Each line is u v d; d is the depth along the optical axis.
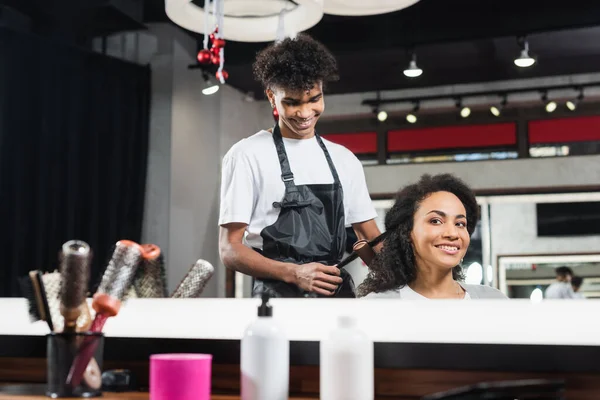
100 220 1.60
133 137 1.60
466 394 0.83
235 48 1.56
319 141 1.49
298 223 1.47
